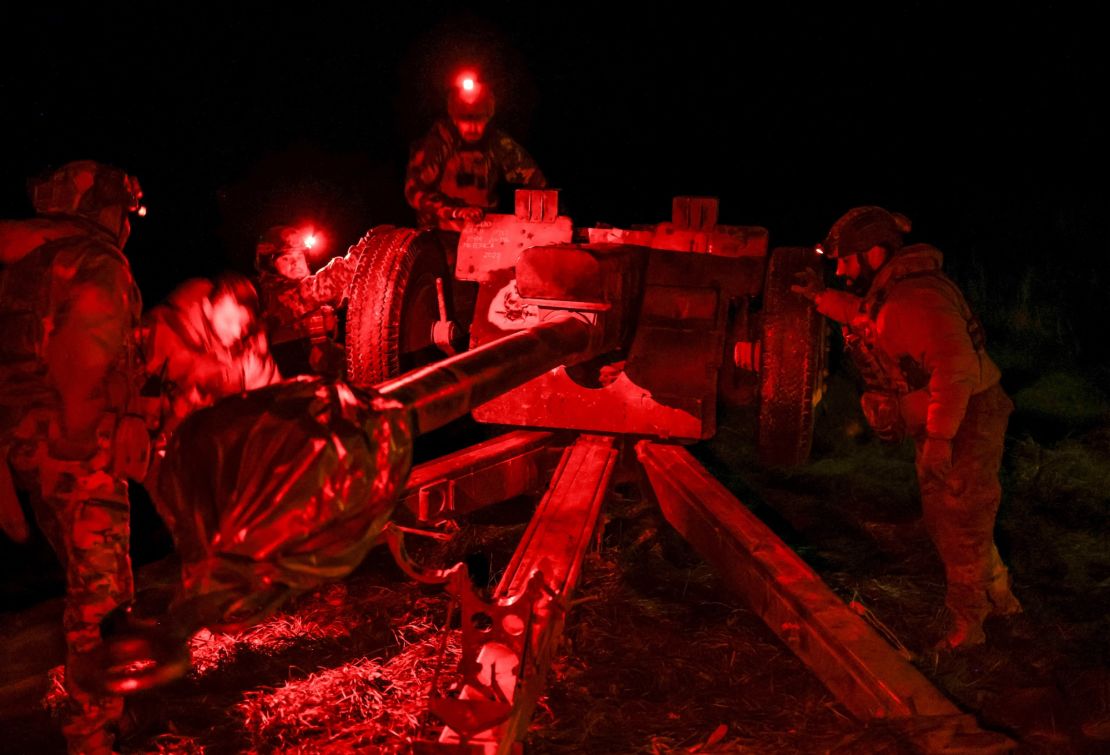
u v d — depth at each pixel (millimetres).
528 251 4637
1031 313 9000
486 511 6086
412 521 5379
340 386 2525
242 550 2363
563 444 5770
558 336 4168
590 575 5156
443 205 6906
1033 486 6152
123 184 3646
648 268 5559
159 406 3762
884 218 4402
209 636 4496
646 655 4410
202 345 3922
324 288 5852
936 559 5402
